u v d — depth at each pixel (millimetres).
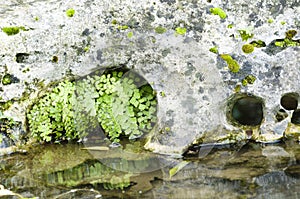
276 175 2885
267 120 3111
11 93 3113
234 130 3123
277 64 3092
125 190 2854
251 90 3100
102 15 3109
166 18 3100
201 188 2844
